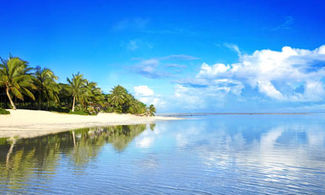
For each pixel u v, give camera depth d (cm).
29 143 1988
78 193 790
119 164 1227
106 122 6200
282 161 1320
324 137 2567
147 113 12694
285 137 2580
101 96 8575
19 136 2519
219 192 817
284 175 1030
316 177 999
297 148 1792
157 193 802
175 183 913
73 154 1501
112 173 1048
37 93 5741
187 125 5181
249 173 1064
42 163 1233
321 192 820
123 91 10650
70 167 1149
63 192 796
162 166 1191
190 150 1692
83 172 1059
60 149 1695
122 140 2281
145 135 2819
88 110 7612
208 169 1133
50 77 5850
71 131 3253
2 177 961
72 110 6969
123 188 850
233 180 955
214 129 3878
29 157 1388
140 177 989
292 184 904
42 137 2455
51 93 5825
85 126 4406
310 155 1500
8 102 5441
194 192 816
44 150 1644
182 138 2492
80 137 2512
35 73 5625
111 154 1516
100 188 845
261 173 1065
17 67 4856
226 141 2238
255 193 809
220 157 1431
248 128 4091
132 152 1596
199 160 1340
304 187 870
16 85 4716
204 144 2022
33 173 1030
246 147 1848
